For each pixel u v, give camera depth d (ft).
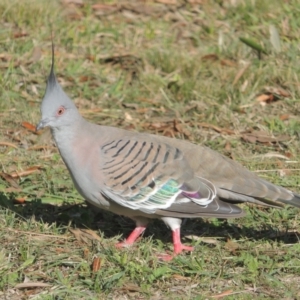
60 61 49.78
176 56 50.16
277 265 30.45
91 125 31.86
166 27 56.29
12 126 43.34
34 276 29.50
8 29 52.75
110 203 31.40
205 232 33.63
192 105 45.70
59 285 28.86
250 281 29.40
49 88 31.55
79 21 55.88
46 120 31.09
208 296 28.32
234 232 33.78
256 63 50.21
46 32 52.75
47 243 31.94
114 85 47.65
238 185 31.60
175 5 59.62
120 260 29.96
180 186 30.91
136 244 32.17
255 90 47.11
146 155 31.07
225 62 50.26
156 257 30.68
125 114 45.09
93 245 31.71
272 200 31.68
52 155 40.37
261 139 42.19
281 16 56.24
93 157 31.07
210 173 31.63
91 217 34.65
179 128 43.06
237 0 58.80
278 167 39.70
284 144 42.04
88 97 46.88
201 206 30.89
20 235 32.53
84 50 51.80
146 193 30.73
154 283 29.09
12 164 39.34
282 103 46.29
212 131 43.39
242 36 54.49
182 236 33.42
